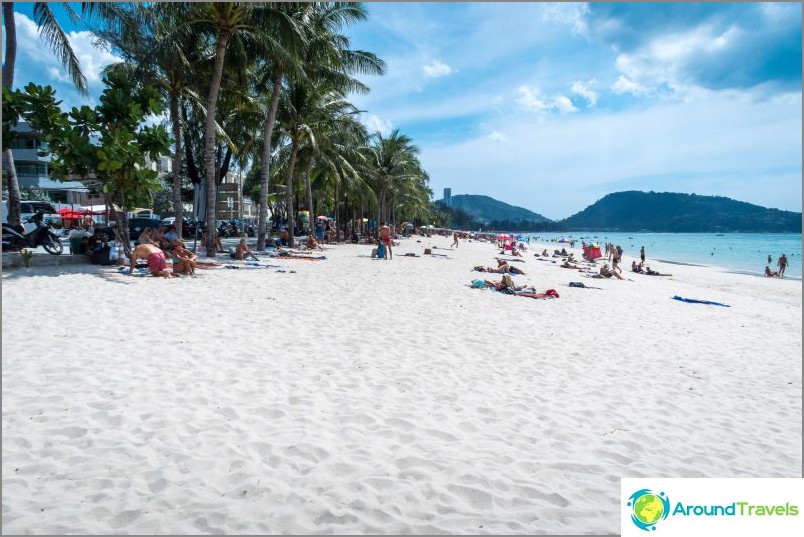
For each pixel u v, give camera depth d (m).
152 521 2.73
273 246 24.00
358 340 7.11
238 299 9.68
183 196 41.16
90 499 2.91
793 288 23.14
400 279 14.89
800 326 11.73
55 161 12.29
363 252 27.06
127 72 17.95
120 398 4.41
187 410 4.26
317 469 3.43
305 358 6.05
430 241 54.00
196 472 3.27
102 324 6.93
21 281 9.78
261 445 3.72
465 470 3.55
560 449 4.06
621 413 5.01
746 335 10.09
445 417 4.55
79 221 27.94
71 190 43.53
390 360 6.24
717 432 4.71
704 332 10.06
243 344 6.46
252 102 21.91
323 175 37.72
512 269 19.47
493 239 83.94
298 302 9.81
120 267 12.91
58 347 5.73
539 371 6.27
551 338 8.23
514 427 4.45
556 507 3.16
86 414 4.04
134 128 13.22
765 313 14.10
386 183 43.94
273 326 7.60
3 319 6.80
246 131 25.53
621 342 8.39
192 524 2.73
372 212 57.41
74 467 3.24
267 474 3.31
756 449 4.37
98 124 12.71
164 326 7.09
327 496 3.11
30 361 5.18
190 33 16.75
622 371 6.58
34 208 26.16
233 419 4.16
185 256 13.23
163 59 15.35
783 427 4.96
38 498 2.88
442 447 3.93
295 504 2.99
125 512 2.80
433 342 7.33
